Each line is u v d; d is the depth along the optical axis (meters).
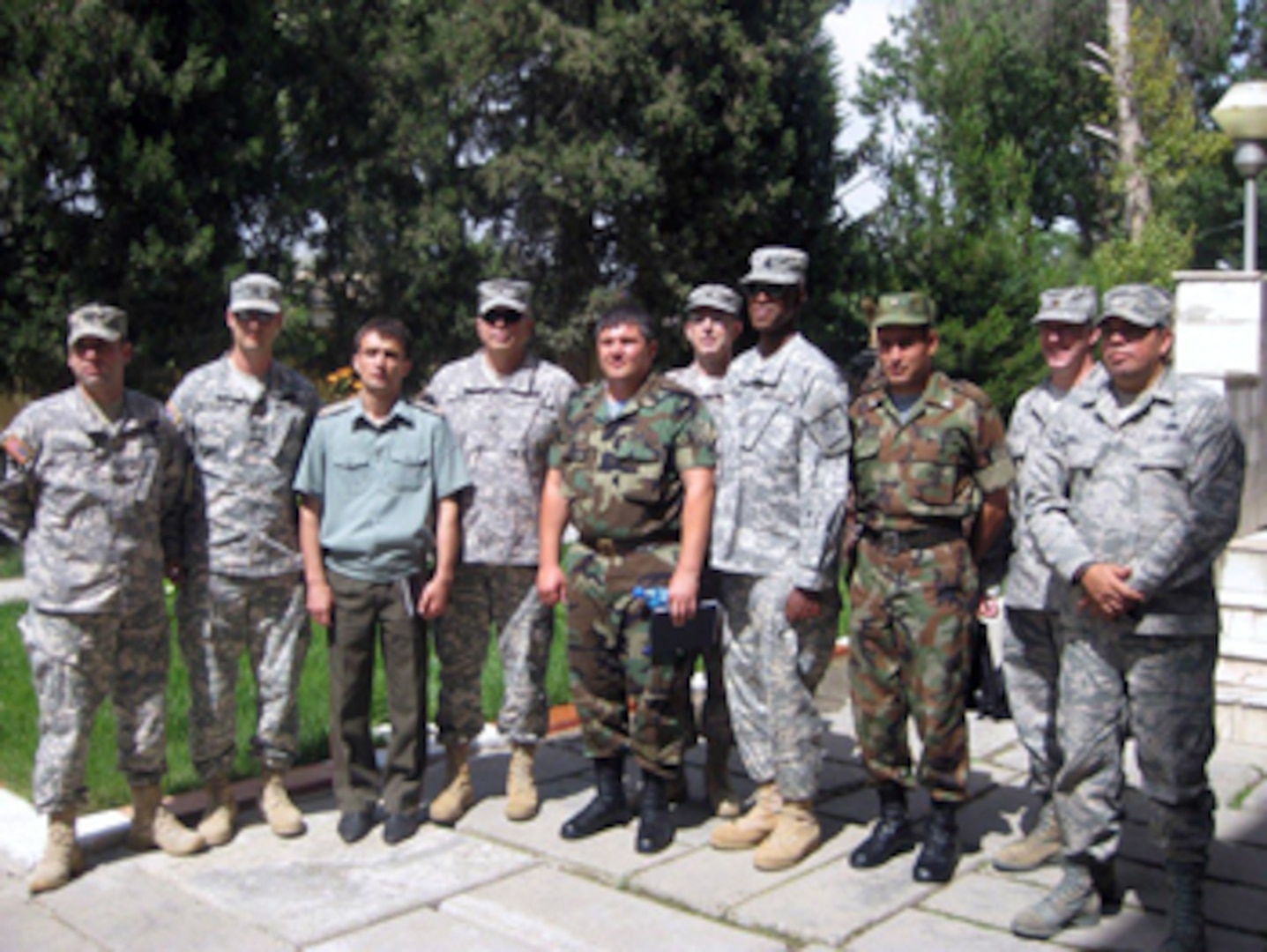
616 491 4.07
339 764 4.40
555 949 3.46
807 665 4.02
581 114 15.49
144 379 11.69
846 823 4.44
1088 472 3.39
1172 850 3.32
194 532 4.27
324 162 14.95
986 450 3.79
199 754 4.32
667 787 4.46
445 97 15.46
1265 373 7.21
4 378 11.95
